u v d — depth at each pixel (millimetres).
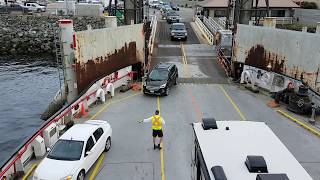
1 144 20250
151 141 14711
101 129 13273
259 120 17344
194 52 35188
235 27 25391
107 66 21375
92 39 19203
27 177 11602
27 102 28094
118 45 22547
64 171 10648
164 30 48562
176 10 75312
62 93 20906
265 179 5801
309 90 18406
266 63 22453
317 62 18125
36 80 35219
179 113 18312
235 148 7547
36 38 54469
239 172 6602
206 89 23219
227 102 20328
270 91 22031
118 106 19500
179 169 12289
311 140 14844
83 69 18391
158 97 21266
